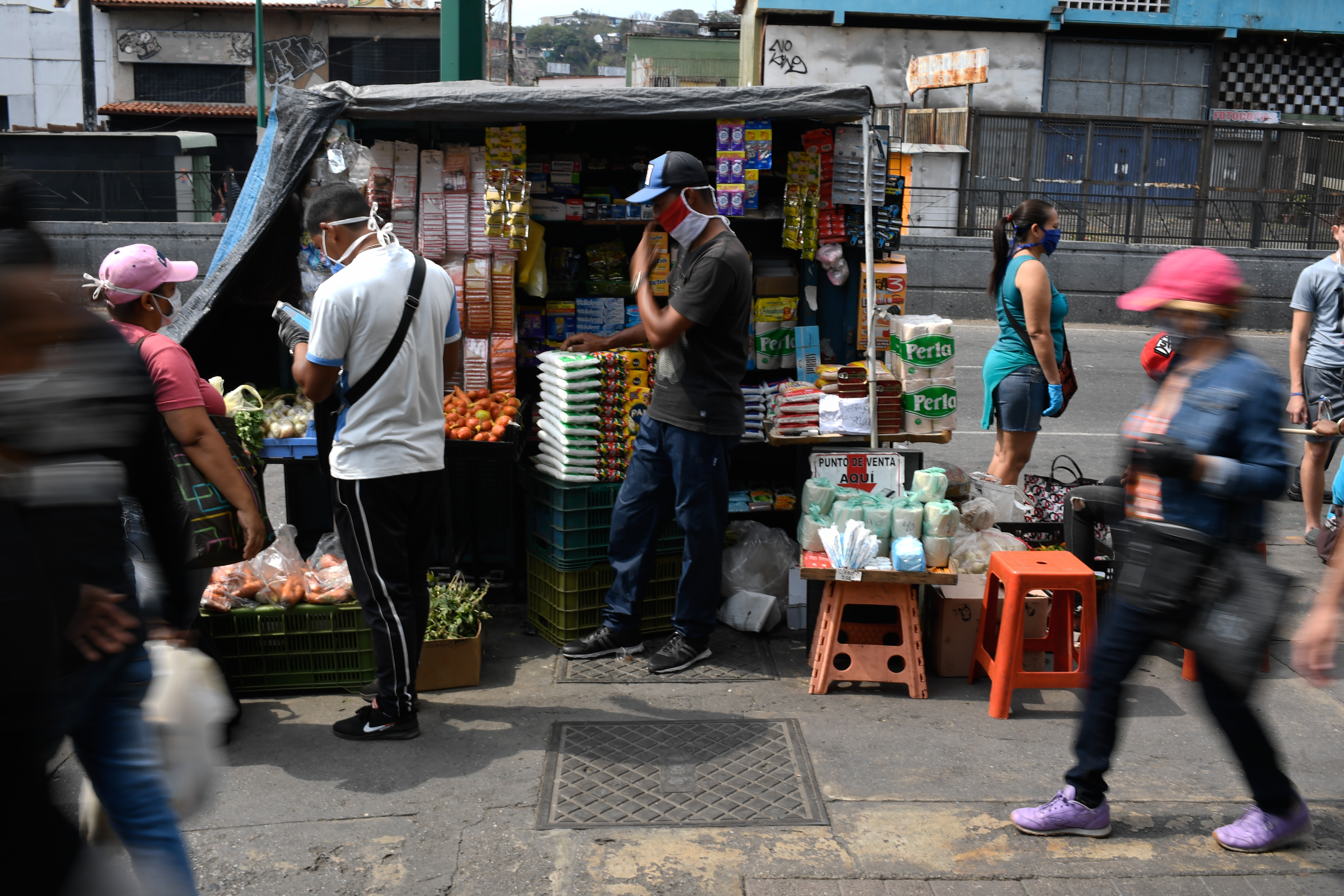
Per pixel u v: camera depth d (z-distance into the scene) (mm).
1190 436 2881
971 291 15641
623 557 4496
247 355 5273
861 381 4879
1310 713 4117
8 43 31172
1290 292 15633
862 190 4980
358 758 3711
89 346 2049
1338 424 5715
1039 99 22594
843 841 3232
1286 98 23016
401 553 3758
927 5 21828
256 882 3018
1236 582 2922
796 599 4910
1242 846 3164
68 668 2023
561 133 5555
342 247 3693
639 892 2984
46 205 17562
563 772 3617
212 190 20000
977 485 5273
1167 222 16203
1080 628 4512
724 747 3805
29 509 1948
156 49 31500
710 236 4137
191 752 2480
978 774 3631
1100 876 3064
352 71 32250
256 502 3326
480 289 4891
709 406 4219
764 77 22203
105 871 2104
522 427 4953
